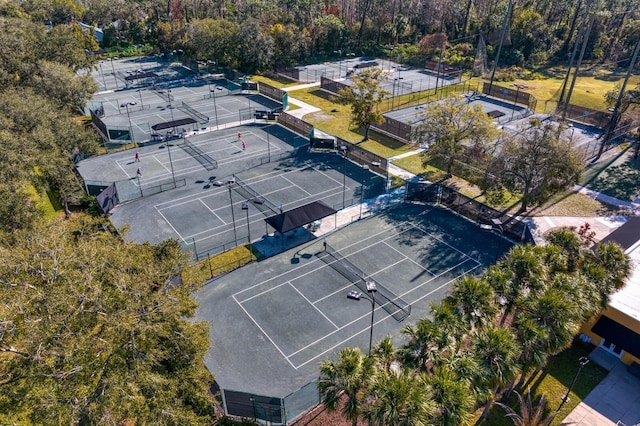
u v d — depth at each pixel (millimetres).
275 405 24578
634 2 121625
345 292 35812
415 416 18203
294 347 30641
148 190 50469
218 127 70375
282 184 52781
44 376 19156
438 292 35656
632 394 27031
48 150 44000
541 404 22734
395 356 22828
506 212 46969
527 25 114188
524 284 26625
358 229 44375
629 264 29312
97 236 30656
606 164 57875
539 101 85562
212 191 51125
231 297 35312
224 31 100562
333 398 21266
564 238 30859
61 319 19953
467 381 20391
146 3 138750
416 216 46656
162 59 119062
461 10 124812
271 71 104062
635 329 28125
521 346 22438
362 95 62500
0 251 23828
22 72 64438
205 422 22812
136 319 20500
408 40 131125
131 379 19297
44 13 132000
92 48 119812
